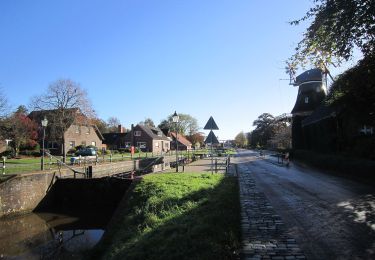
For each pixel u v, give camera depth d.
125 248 8.56
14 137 44.72
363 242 7.71
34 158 41.28
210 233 8.12
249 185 17.70
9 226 17.69
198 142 120.94
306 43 15.18
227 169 25.06
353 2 12.59
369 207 11.31
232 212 10.36
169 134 104.81
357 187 16.22
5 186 19.00
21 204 20.16
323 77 51.69
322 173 23.91
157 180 17.67
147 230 9.58
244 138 160.00
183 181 17.09
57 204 23.48
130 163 38.19
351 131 29.95
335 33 13.73
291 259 6.71
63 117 42.22
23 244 14.54
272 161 39.88
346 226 9.06
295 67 16.12
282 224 9.37
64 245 14.23
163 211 11.27
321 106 40.78
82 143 60.44
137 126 85.69
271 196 14.09
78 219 19.33
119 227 11.95
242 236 8.24
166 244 7.76
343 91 24.06
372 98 22.45
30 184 20.97
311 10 14.16
